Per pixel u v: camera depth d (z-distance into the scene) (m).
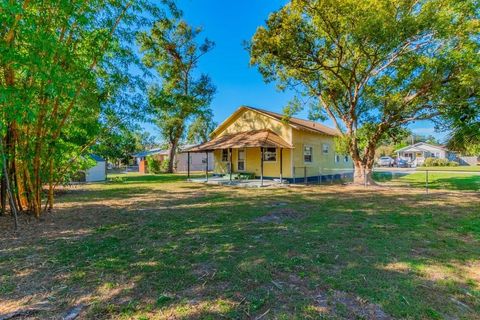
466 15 9.78
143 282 2.84
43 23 4.84
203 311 2.28
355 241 4.15
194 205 7.82
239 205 7.68
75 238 4.52
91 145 7.30
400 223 5.31
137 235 4.68
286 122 14.45
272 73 12.57
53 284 2.81
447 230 4.78
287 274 2.99
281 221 5.58
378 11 9.24
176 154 29.70
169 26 7.84
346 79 12.77
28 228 5.19
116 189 12.45
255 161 16.41
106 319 2.19
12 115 4.37
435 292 2.58
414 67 11.26
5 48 4.10
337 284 2.74
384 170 25.52
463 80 9.62
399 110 11.91
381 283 2.75
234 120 18.09
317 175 16.91
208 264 3.31
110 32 5.84
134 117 7.05
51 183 6.75
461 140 11.33
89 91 5.94
